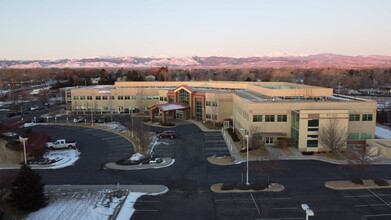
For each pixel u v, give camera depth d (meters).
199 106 89.75
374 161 50.50
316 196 38.06
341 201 36.66
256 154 54.41
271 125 60.97
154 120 90.06
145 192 39.81
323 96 69.00
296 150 56.66
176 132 74.88
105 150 60.12
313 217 32.94
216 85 103.62
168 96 96.94
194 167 49.12
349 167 46.53
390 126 80.62
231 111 83.38
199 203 36.56
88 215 33.78
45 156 56.28
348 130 60.53
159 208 35.41
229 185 40.78
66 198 38.16
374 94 151.00
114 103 105.38
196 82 109.75
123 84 113.94
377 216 33.16
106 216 33.56
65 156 56.25
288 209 34.84
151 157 54.00
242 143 61.78
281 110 60.69
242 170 47.44
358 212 34.03
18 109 113.56
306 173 45.72
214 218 33.06
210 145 62.41
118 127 81.44
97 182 43.38
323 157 52.88
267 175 45.03
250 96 74.44
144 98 103.88
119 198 38.00
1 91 173.38
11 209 35.00
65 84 175.12
